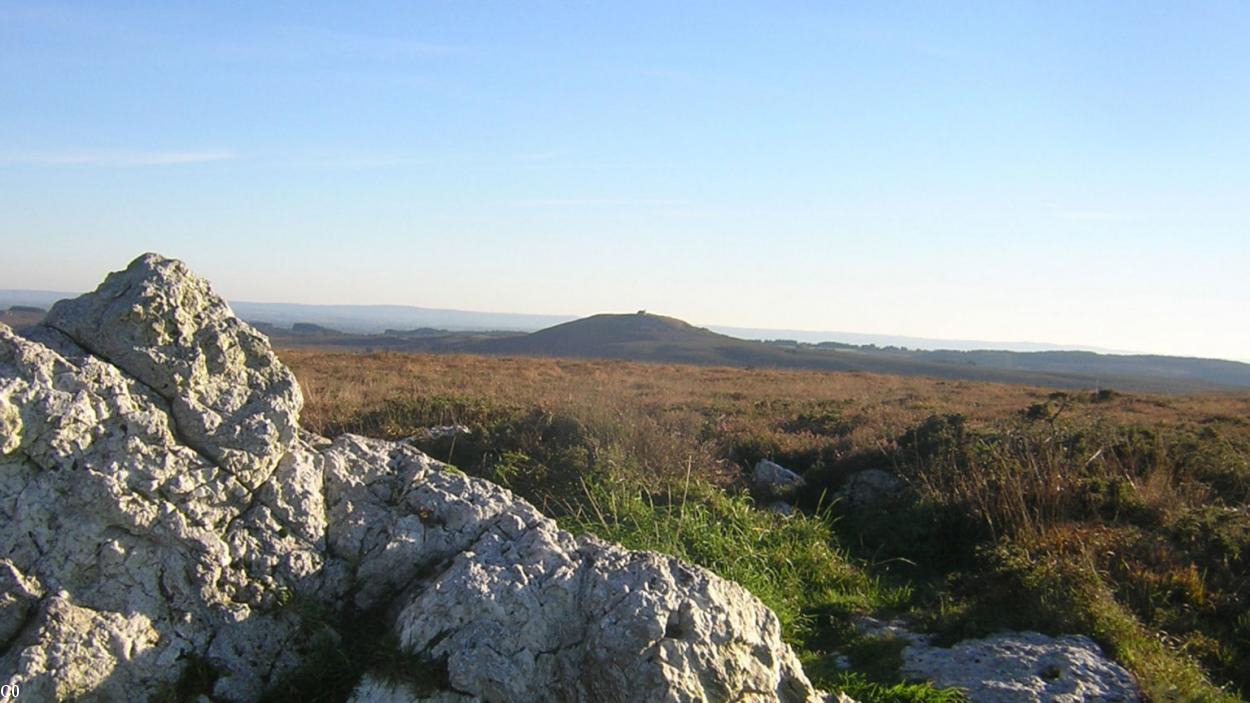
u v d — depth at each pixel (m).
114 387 4.86
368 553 5.27
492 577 4.91
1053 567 8.44
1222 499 11.66
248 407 5.22
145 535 4.70
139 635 4.52
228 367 5.26
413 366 29.28
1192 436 15.20
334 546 5.27
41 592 4.45
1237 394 37.31
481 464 11.81
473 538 5.44
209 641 4.68
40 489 4.58
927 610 8.45
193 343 5.18
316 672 4.70
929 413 18.89
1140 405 24.56
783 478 13.34
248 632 4.76
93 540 4.59
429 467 5.91
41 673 4.17
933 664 7.05
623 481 10.59
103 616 4.46
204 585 4.73
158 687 4.48
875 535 10.95
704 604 4.99
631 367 37.53
